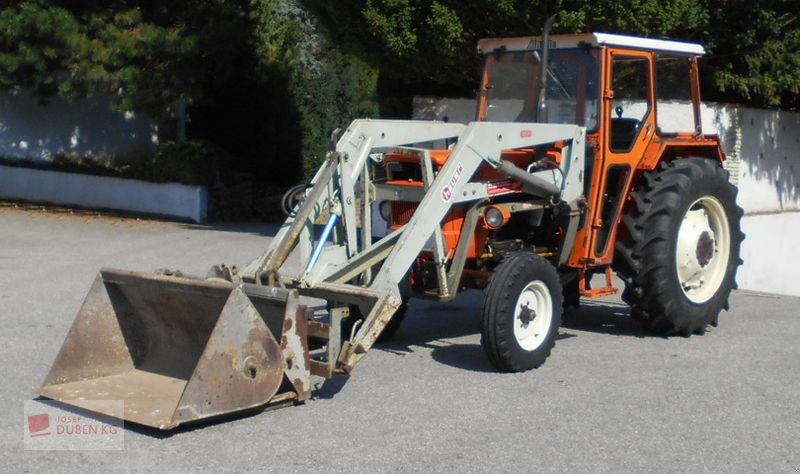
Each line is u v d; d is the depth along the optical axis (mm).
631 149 8891
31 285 11547
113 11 17750
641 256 8867
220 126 20922
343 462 5828
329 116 21656
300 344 6816
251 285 6898
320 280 7359
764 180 17062
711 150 9898
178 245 15273
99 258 13820
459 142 7777
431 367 7996
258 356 6531
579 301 10094
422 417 6680
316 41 24609
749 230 16016
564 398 7168
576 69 8727
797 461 6000
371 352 8508
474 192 7852
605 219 8922
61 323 9523
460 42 13078
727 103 16453
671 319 9008
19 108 20516
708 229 9430
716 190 9320
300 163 21469
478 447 6121
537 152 8492
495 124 7910
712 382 7680
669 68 9359
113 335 7223
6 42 17500
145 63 17891
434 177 7781
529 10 12477
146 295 7008
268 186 20891
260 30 20766
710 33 14250
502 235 8555
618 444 6230
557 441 6258
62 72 18688
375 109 21781
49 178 19984
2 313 9945
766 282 16578
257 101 20703
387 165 8188
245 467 5734
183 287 6707
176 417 6141
